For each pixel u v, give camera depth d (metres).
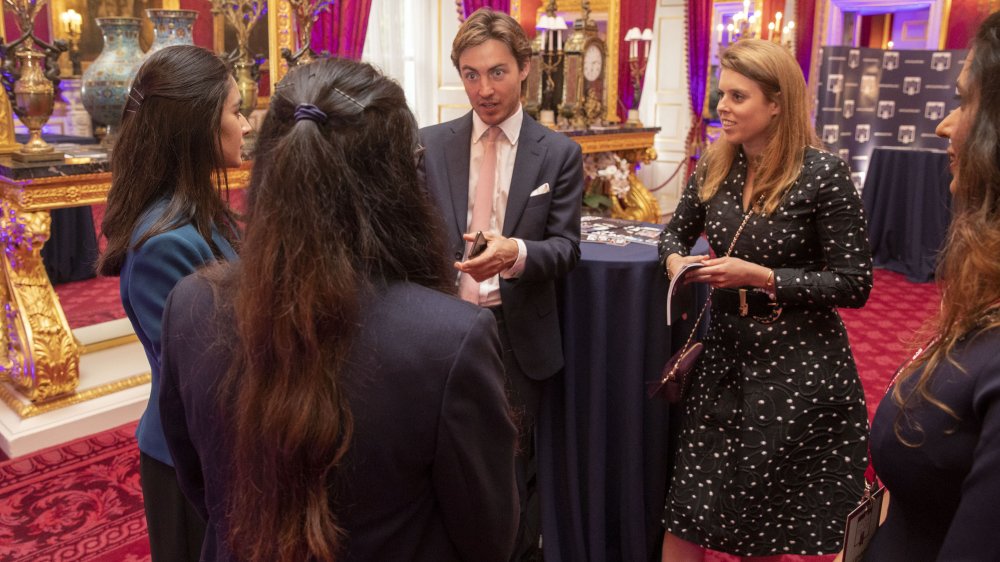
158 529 1.49
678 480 2.10
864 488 1.94
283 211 0.78
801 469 1.94
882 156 6.79
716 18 9.63
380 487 0.83
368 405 0.80
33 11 3.28
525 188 2.10
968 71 0.94
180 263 1.34
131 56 3.95
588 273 2.32
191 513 1.48
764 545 1.97
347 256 0.81
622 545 2.46
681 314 2.41
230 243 1.50
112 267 1.44
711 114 9.52
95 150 3.96
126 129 1.42
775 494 1.95
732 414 2.02
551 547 2.37
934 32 9.53
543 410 2.38
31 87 3.22
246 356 0.80
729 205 2.02
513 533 0.95
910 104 8.38
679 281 1.94
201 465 1.01
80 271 5.38
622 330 2.35
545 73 6.41
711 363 2.08
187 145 1.41
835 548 1.92
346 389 0.79
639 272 2.30
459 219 2.13
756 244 1.94
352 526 0.84
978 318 0.90
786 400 1.92
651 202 7.43
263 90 5.12
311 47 5.27
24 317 3.38
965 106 0.94
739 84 1.87
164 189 1.43
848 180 1.84
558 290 2.35
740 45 1.91
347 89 0.84
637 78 7.27
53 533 2.72
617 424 2.41
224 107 1.44
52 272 5.21
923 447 0.93
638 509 2.41
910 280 6.44
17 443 3.29
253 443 0.79
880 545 1.05
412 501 0.87
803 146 1.89
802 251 1.92
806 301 1.85
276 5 4.95
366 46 7.17
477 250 1.87
